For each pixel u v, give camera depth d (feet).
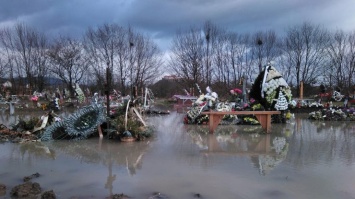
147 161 23.24
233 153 25.93
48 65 149.38
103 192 16.98
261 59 138.31
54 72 146.92
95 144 29.89
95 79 142.31
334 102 85.40
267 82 45.37
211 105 46.29
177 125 44.91
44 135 31.99
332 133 37.11
